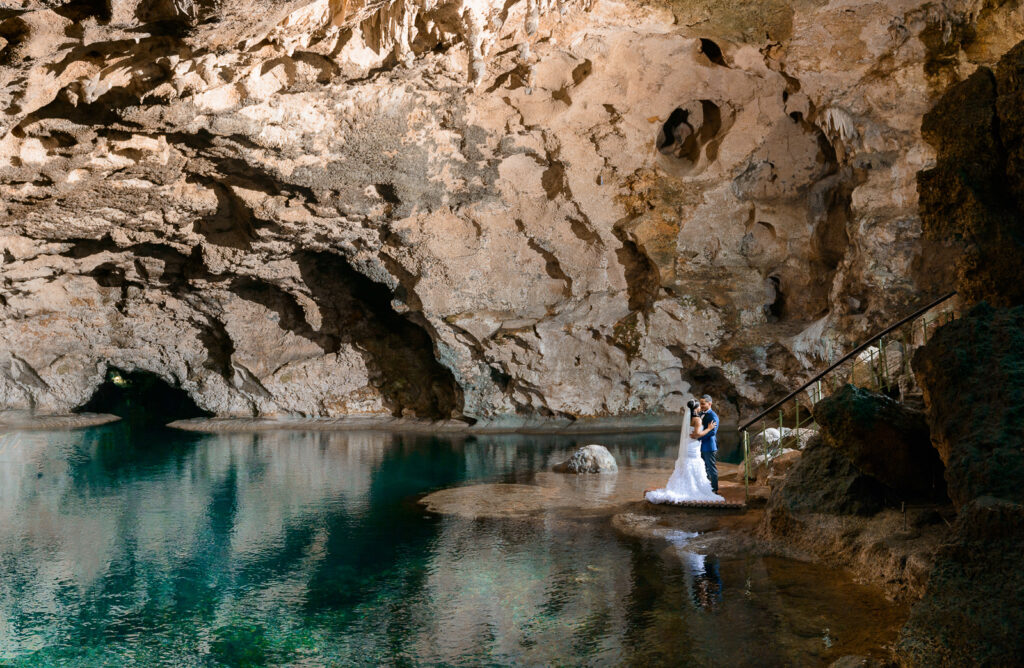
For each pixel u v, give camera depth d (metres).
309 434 21.52
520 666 5.74
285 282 21.41
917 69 14.24
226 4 9.27
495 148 16.62
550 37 13.93
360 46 12.55
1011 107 7.40
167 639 6.54
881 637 5.77
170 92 11.92
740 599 6.80
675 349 20.88
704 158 17.47
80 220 17.72
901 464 7.79
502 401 22.12
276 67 12.43
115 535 9.96
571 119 16.16
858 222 16.31
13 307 21.05
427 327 21.27
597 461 13.93
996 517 5.32
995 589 5.13
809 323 18.88
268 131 14.19
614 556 8.38
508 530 9.73
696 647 5.86
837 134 16.11
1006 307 7.02
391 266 20.05
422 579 7.88
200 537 9.79
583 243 19.38
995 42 13.39
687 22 13.68
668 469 14.38
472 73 12.70
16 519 10.95
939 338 6.88
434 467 15.17
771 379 20.80
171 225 18.56
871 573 6.99
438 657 5.99
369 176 16.75
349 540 9.48
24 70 10.02
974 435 6.21
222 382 23.86
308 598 7.45
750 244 18.80
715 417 11.33
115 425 24.06
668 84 15.67
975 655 4.94
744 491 11.38
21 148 13.10
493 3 12.15
